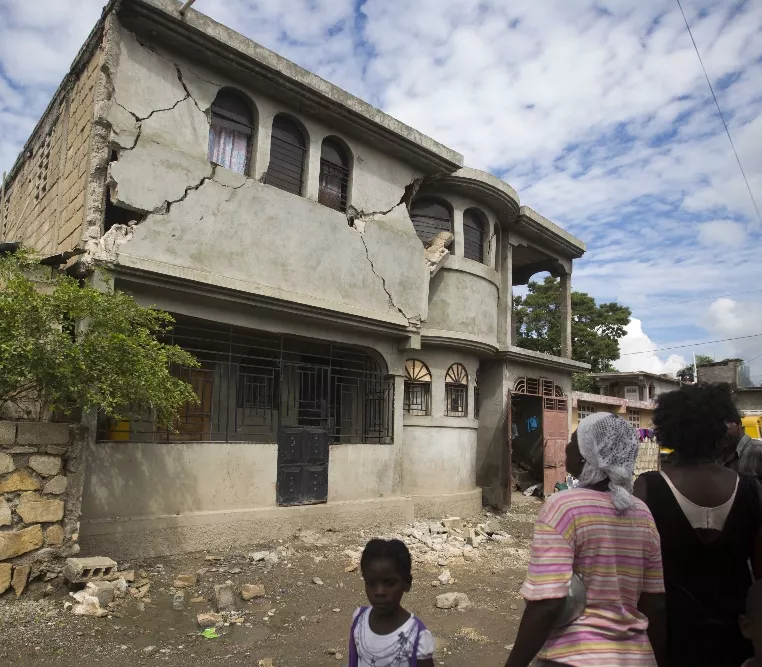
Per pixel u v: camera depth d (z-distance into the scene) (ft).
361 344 33.99
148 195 25.17
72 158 27.63
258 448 28.73
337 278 32.04
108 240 23.84
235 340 33.27
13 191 41.16
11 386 17.58
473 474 41.60
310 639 17.40
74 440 19.56
